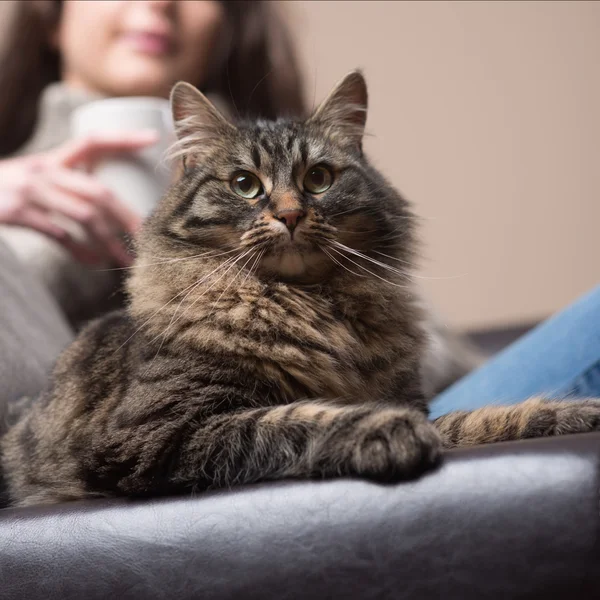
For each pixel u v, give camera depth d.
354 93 1.84
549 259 3.99
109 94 2.98
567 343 1.64
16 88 3.15
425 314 1.80
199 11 2.94
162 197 1.77
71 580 1.08
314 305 1.56
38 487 1.53
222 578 1.02
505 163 3.97
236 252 1.57
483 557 0.94
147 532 1.08
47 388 1.65
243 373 1.41
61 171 2.34
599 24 3.92
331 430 1.15
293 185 1.59
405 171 3.97
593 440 0.99
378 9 3.92
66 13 3.01
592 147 3.95
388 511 0.99
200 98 1.73
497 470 0.97
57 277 2.43
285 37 3.34
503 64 3.94
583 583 0.91
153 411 1.32
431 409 1.92
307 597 0.98
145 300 1.58
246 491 1.07
